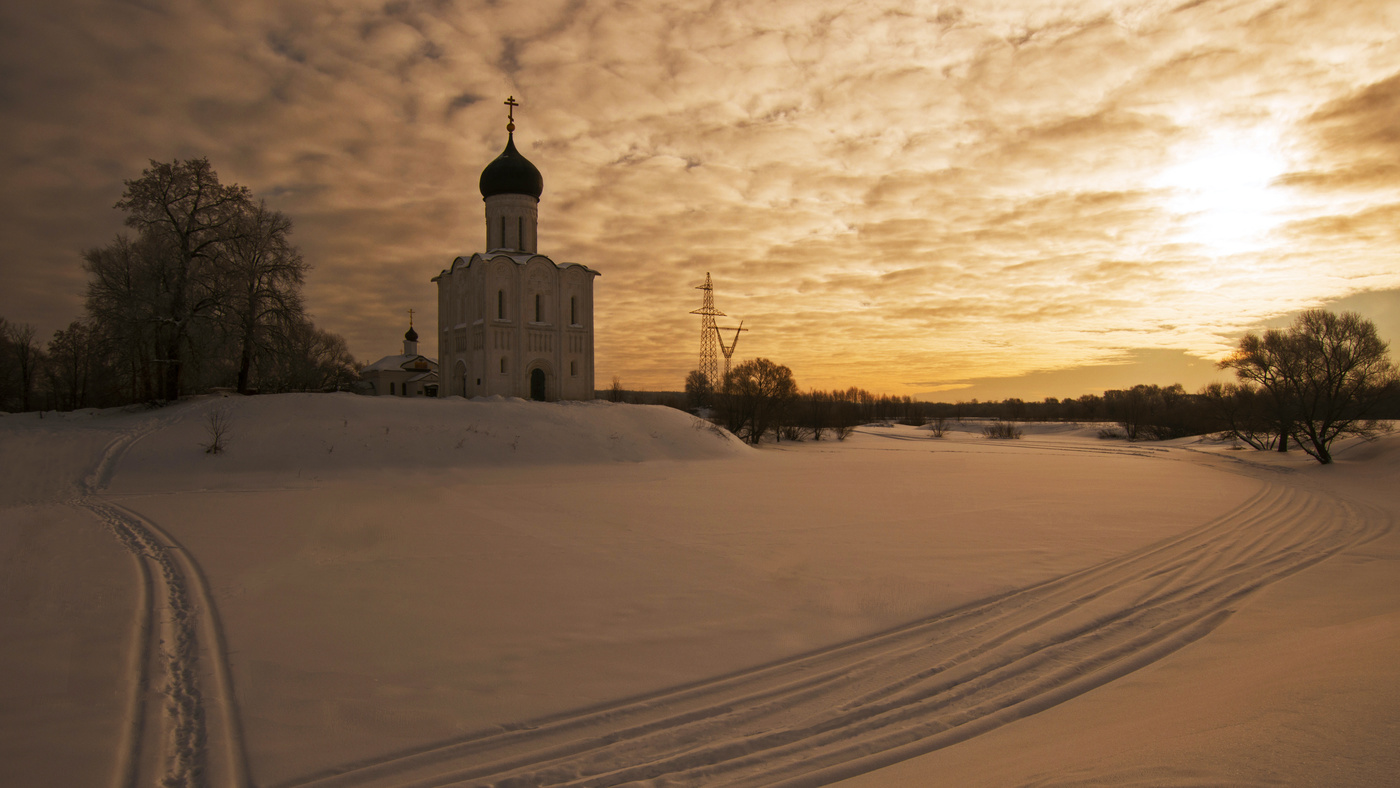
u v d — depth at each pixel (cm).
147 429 3138
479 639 941
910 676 823
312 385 6009
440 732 677
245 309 3931
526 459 3397
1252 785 407
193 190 3828
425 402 3894
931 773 549
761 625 1007
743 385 7100
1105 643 937
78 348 5862
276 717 704
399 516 1941
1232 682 693
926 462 4431
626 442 3912
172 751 632
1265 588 1215
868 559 1441
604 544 1584
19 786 566
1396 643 707
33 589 1145
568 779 594
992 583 1246
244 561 1375
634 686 791
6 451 2759
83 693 750
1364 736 458
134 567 1306
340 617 1027
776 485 2859
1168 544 1612
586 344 5388
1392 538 1698
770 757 625
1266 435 5503
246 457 2916
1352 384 3847
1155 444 7025
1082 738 582
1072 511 2144
